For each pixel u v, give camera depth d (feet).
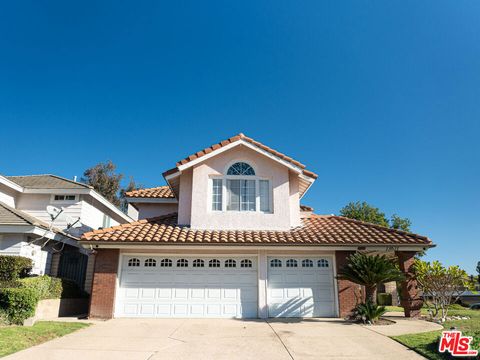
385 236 52.60
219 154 56.80
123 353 30.01
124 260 49.98
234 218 54.24
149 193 72.95
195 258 50.83
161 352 30.53
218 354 30.14
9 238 53.21
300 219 61.21
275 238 50.21
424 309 63.36
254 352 30.81
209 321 45.62
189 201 56.24
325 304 50.34
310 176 57.72
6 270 47.24
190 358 28.99
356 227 56.95
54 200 69.36
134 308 48.42
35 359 27.61
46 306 45.98
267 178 56.75
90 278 68.44
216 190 55.98
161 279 49.62
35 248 56.54
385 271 43.68
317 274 51.37
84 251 71.67
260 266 50.55
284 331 39.17
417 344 32.68
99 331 38.40
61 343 32.73
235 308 49.39
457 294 50.60
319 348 32.14
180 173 56.85
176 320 46.14
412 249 51.62
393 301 89.04
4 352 28.78
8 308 38.63
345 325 42.91
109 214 82.07
